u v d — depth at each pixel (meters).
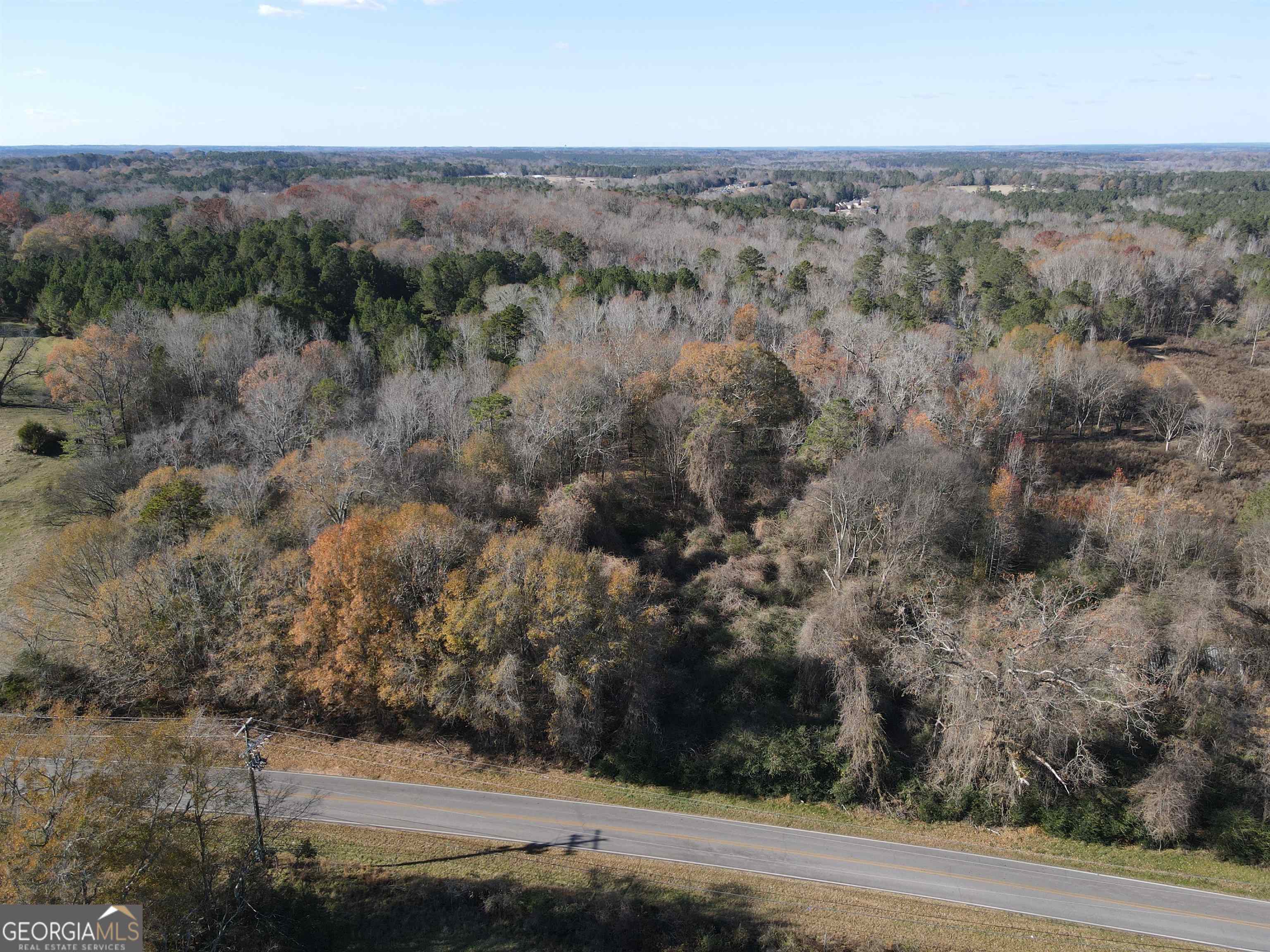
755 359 77.81
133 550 54.94
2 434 79.56
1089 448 86.94
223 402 78.44
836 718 52.69
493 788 48.53
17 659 52.19
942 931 39.53
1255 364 117.00
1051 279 132.62
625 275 117.00
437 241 149.75
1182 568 61.16
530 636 50.34
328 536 51.62
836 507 64.12
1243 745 47.75
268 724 51.91
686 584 65.38
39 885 30.66
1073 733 46.56
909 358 80.19
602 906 40.28
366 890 40.72
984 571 61.91
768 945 38.56
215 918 37.84
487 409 70.50
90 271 102.25
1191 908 41.22
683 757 50.25
